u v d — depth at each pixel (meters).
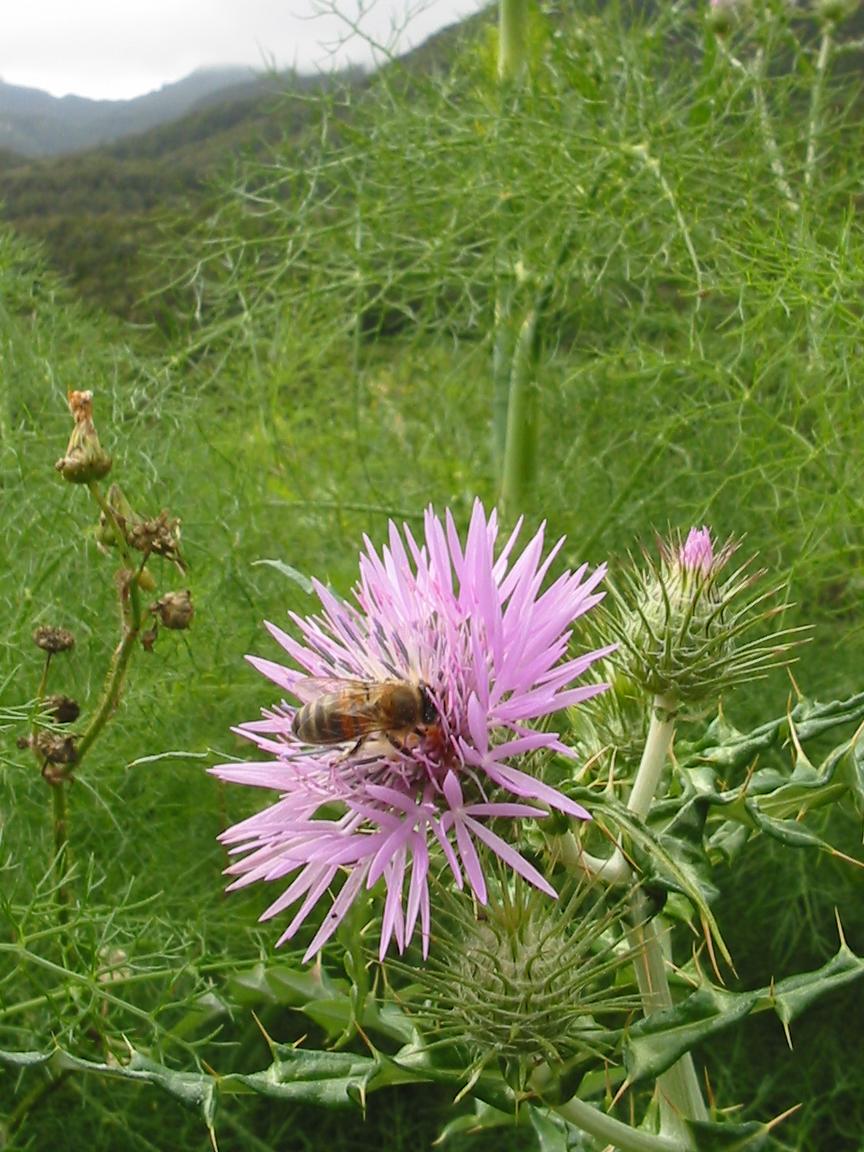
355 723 0.10
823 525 0.21
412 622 0.10
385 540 0.26
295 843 0.10
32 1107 0.16
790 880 0.22
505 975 0.10
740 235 0.23
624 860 0.11
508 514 0.26
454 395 0.31
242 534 0.24
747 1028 0.21
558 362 0.27
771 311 0.22
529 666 0.10
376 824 0.10
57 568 0.19
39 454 0.22
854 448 0.21
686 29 0.28
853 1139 0.19
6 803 0.18
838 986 0.11
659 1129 0.13
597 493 0.26
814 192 0.25
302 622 0.11
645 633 0.11
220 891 0.19
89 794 0.19
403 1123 0.20
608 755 0.12
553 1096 0.10
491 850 0.10
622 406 0.26
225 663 0.21
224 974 0.17
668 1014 0.10
